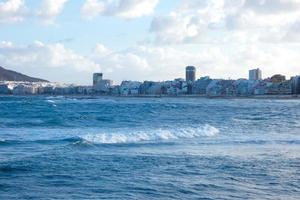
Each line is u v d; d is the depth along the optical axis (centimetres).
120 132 3950
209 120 6206
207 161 2350
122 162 2267
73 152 2609
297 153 2739
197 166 2189
